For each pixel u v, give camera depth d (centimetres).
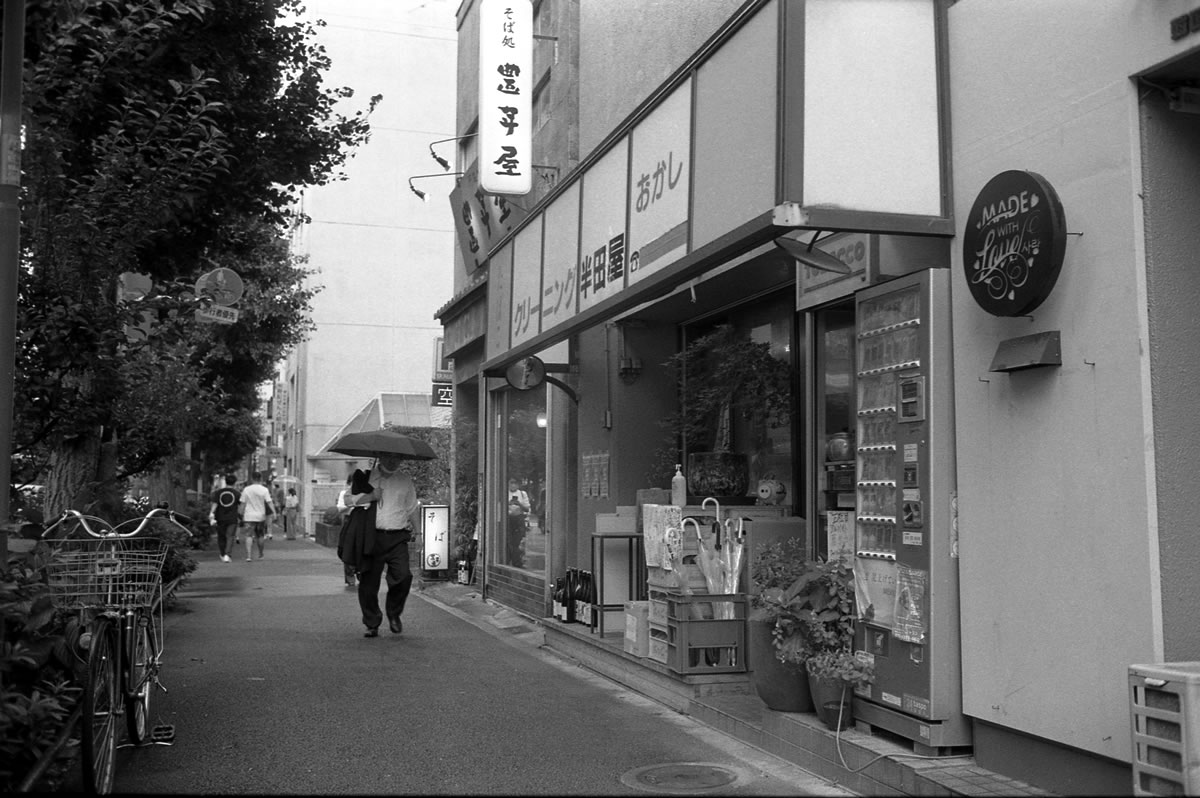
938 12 552
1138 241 441
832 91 535
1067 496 468
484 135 1212
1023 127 502
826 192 529
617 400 1074
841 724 584
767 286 902
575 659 974
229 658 988
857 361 608
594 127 1184
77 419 885
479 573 1522
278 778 577
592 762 612
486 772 589
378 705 772
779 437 911
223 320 1008
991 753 511
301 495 3938
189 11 861
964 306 534
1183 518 435
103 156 848
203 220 1085
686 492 944
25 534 678
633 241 758
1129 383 440
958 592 532
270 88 1091
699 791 550
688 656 737
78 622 539
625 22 1104
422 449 1128
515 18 1222
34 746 443
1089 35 468
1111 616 444
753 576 724
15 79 545
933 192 543
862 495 596
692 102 657
